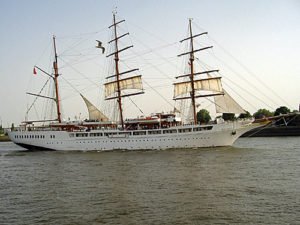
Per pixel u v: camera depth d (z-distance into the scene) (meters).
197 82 96.38
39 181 43.66
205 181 39.12
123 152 82.38
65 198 33.03
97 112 107.56
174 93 100.12
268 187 35.03
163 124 91.50
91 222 25.44
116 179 42.53
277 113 162.75
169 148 86.25
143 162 59.94
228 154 68.50
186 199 30.94
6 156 81.88
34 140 93.69
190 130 86.56
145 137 87.25
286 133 137.75
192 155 68.75
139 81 99.56
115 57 103.19
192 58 97.31
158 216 26.25
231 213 26.45
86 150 90.50
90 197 33.03
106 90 105.88
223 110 91.69
